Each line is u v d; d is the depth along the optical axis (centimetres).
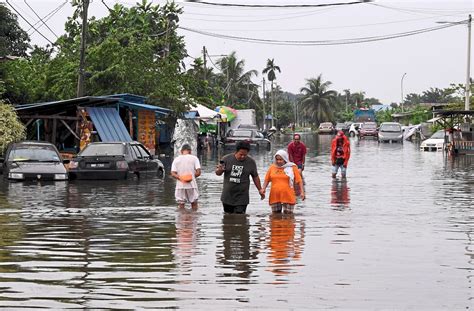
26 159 2777
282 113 16800
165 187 2514
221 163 1759
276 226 1565
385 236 1431
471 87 7419
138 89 4525
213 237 1417
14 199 2120
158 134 4972
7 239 1397
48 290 978
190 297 940
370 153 5203
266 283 1016
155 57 5572
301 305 903
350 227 1554
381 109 16375
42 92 4412
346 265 1141
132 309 884
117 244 1339
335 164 2958
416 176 3070
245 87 11131
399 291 972
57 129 3816
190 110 5138
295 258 1200
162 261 1175
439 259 1192
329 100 14900
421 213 1811
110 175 2758
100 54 4491
